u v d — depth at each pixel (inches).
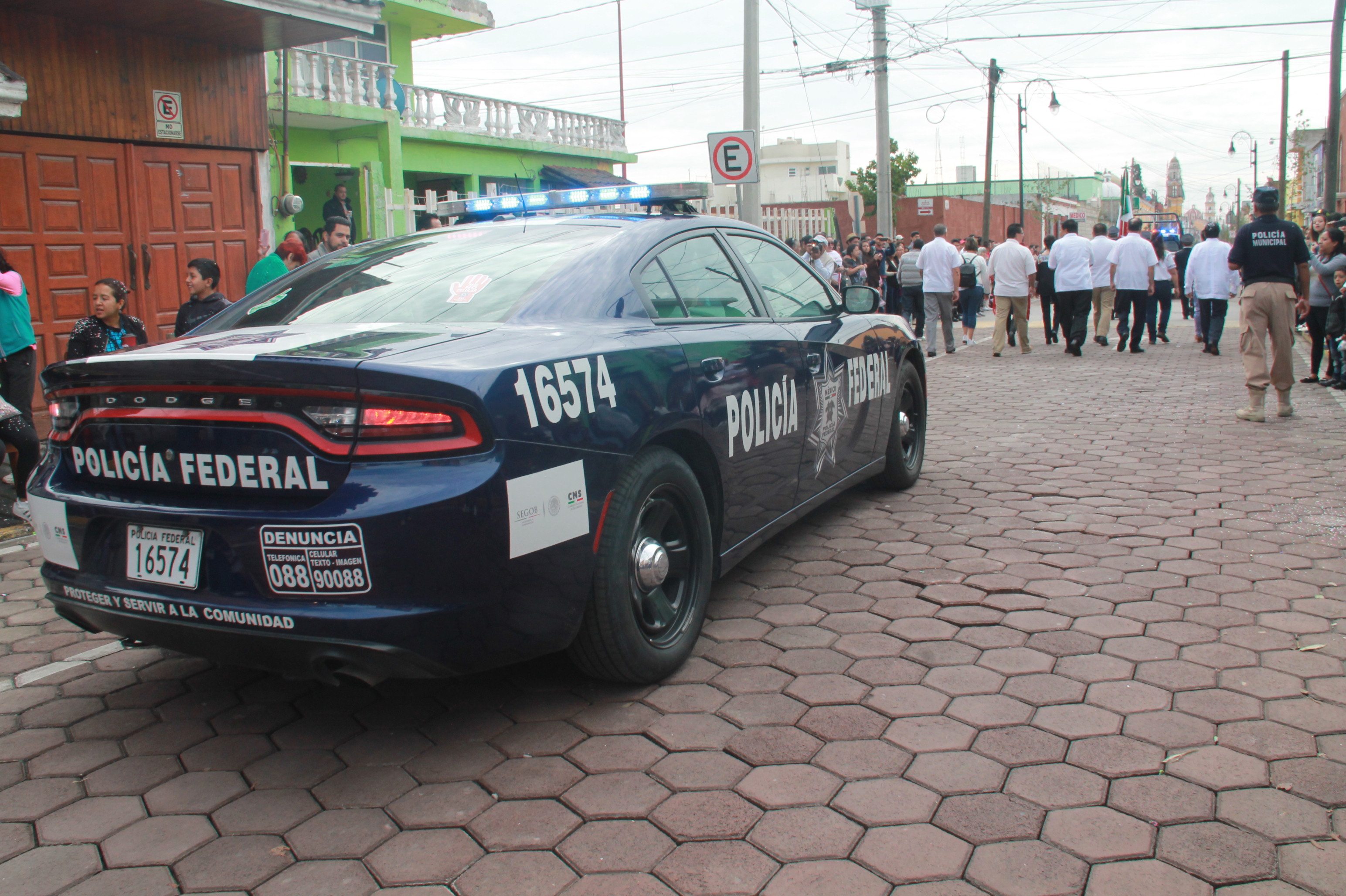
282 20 309.6
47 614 155.7
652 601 121.6
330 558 90.6
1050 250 559.8
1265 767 97.8
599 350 109.4
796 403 152.8
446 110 727.7
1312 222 538.0
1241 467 228.2
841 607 145.9
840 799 94.6
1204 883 80.8
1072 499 203.6
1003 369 451.5
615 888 82.5
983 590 150.8
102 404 102.5
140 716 118.0
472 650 96.3
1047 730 106.6
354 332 109.3
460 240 137.6
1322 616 136.1
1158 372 418.0
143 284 326.0
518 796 97.3
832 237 932.0
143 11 295.1
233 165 353.1
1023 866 83.7
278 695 122.8
